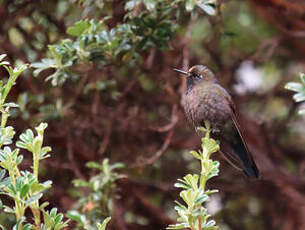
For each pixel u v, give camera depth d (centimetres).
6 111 559
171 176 1336
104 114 1209
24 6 1157
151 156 1264
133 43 897
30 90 1170
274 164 1417
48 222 538
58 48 852
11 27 1166
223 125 958
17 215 520
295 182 1396
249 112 1452
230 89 1352
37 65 852
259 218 1430
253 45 1460
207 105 958
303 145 1450
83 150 1229
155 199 1375
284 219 1417
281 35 1394
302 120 1427
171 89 1184
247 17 1448
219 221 1390
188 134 1310
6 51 1153
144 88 1255
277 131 1442
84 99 1194
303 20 1371
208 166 548
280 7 1256
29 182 515
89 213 957
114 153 1248
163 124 1262
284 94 1425
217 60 1334
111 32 874
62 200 1202
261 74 1458
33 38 1174
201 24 1335
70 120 1174
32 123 1130
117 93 1119
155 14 887
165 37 904
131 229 1295
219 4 1040
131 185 1293
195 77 995
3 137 530
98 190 971
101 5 901
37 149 541
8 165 520
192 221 538
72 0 955
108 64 905
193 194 538
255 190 1394
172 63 1215
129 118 1227
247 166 932
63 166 1184
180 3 883
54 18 1173
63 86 1167
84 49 863
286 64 1471
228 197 1394
